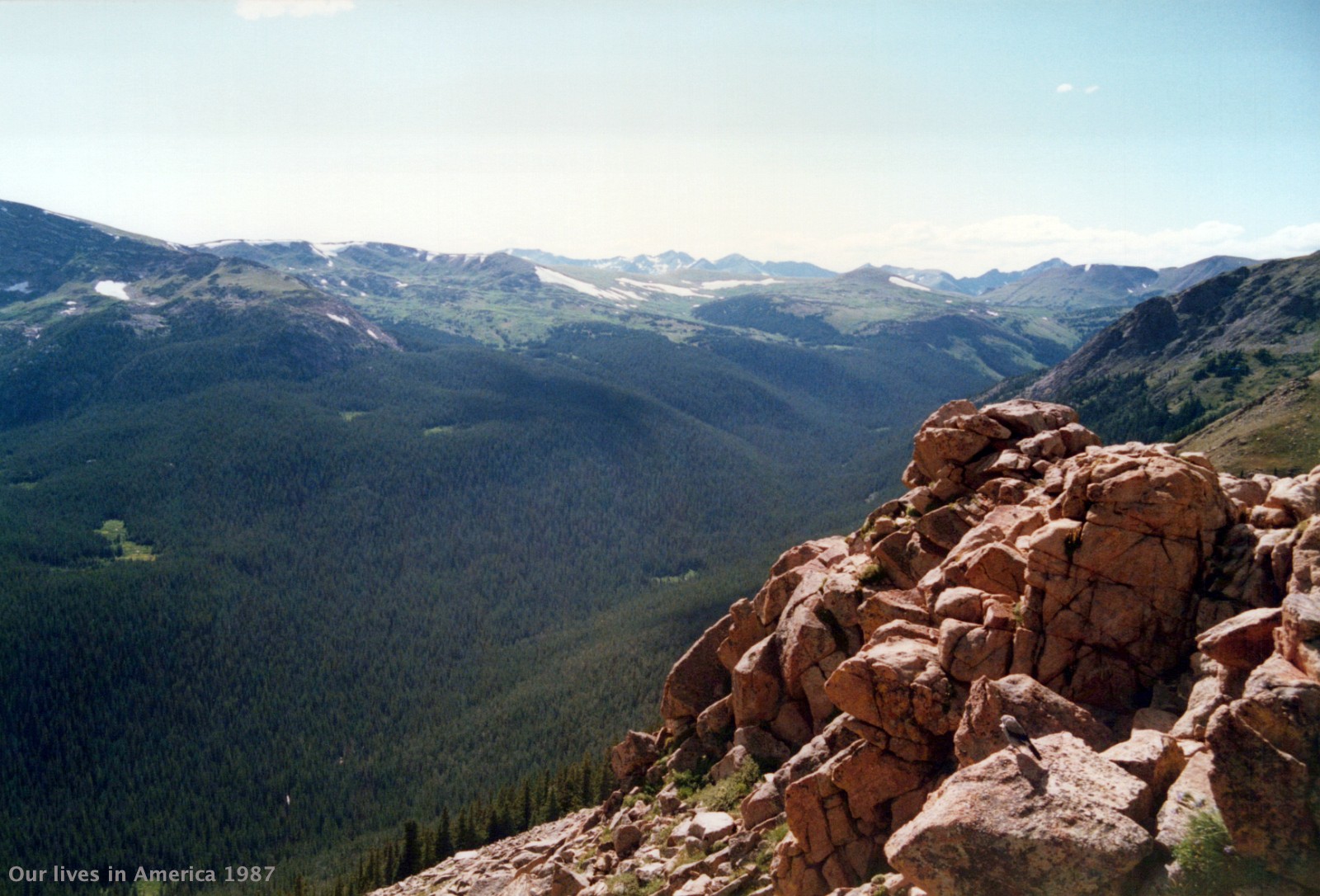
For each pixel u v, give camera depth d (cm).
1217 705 1730
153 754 19850
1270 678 1463
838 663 2934
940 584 2681
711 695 3838
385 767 18688
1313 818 1330
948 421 3447
